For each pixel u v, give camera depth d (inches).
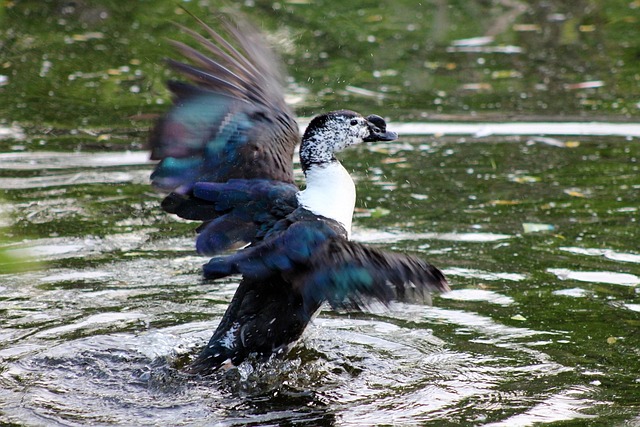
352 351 361.1
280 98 384.2
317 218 354.9
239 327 346.6
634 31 819.4
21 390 327.6
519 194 518.0
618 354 355.3
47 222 476.7
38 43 776.3
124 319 385.7
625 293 404.8
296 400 324.2
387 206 502.9
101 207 498.9
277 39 781.3
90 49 767.7
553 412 312.3
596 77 718.5
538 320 384.2
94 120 630.5
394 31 821.2
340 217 362.9
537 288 410.9
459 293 408.5
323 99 669.3
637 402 319.6
